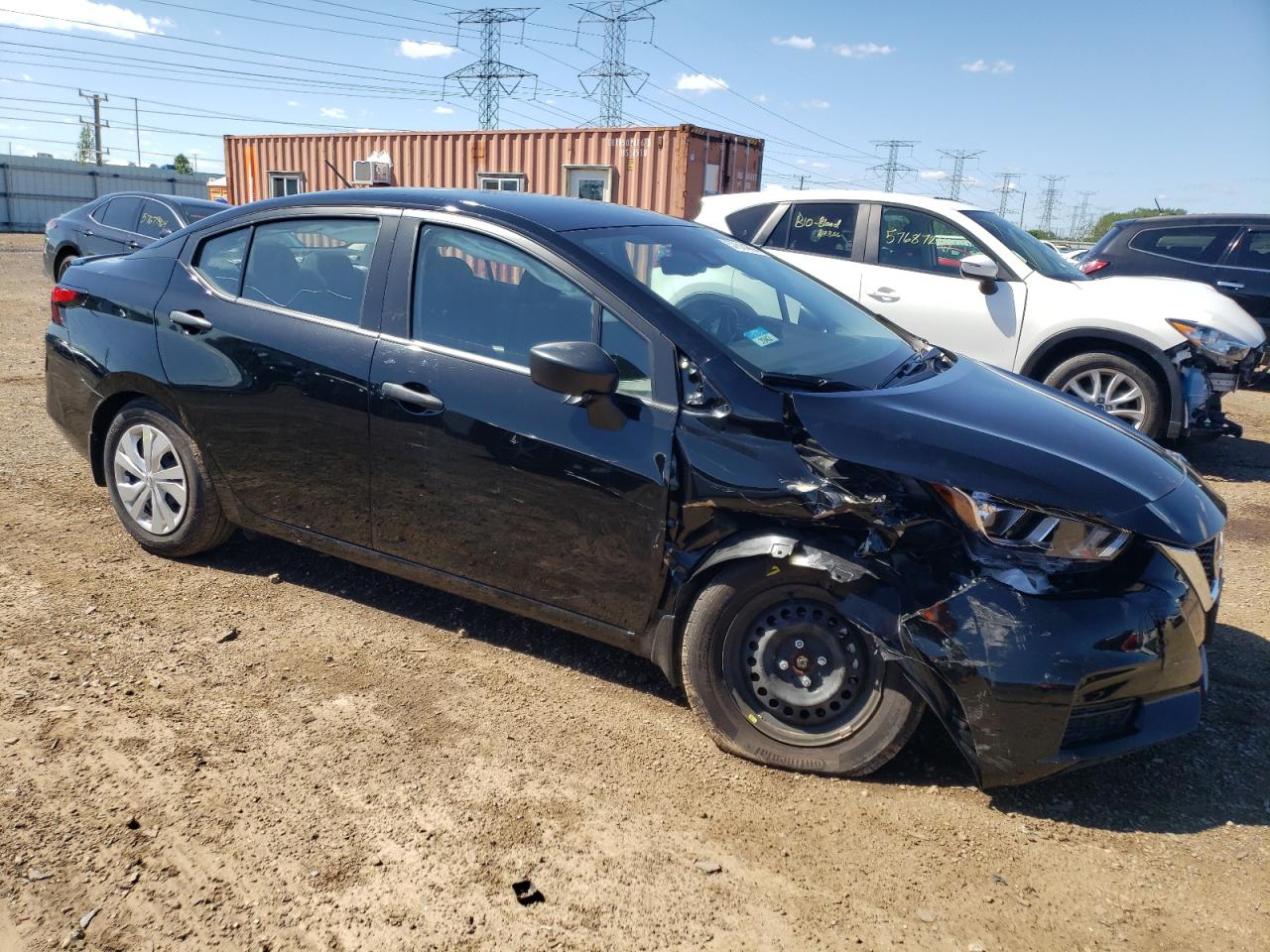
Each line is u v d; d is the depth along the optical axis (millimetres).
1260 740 3189
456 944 2184
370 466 3445
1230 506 5945
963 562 2639
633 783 2820
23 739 2848
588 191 14453
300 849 2465
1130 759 3057
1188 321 6379
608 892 2373
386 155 16469
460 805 2674
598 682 3395
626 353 3057
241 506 3867
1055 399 3393
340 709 3127
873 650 2783
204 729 2969
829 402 2891
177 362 3846
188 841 2469
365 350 3434
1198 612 2697
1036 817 2746
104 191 44031
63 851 2402
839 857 2545
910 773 2938
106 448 4180
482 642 3643
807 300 3732
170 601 3818
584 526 3066
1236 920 2361
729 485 2828
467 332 3305
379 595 3986
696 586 2959
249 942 2156
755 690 2947
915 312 7035
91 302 4145
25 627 3523
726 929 2271
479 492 3230
